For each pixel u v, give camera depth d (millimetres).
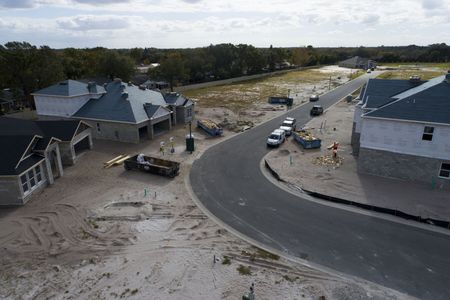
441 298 16125
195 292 16500
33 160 27125
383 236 21234
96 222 23031
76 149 39000
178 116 52000
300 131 45062
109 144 41188
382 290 16625
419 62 192500
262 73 136000
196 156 37156
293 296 16219
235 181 30312
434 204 24844
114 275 17734
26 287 16922
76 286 16953
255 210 24828
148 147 40125
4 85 59844
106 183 29641
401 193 26719
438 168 27484
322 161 34531
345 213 24219
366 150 30234
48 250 19969
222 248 20125
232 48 123250
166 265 18531
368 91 35938
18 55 57906
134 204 25625
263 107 66500
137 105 43969
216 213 24406
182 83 101250
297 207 25250
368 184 28531
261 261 18906
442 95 27609
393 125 28234
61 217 23656
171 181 30188
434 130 26750
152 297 16188
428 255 19281
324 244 20484
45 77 60469
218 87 98938
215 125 47406
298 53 177375
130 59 85312
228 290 16641
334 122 53000
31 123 34406
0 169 24719
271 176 31484
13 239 21062
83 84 47406
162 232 21828
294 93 84875
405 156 28562
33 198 26609
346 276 17625
